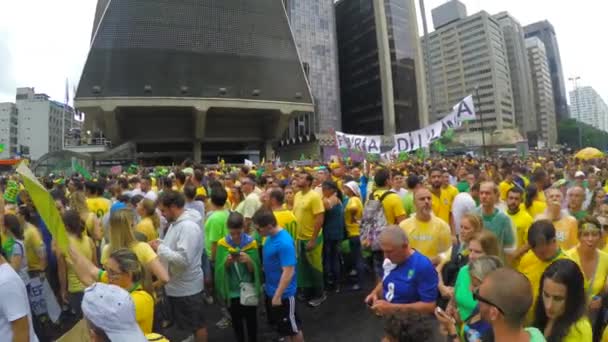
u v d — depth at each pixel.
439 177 6.84
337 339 5.22
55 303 5.24
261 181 9.06
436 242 4.52
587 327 2.51
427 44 73.44
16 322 2.55
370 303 3.84
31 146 118.31
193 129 65.44
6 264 2.64
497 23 131.25
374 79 100.56
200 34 58.53
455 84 132.62
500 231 4.46
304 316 6.05
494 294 1.90
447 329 3.07
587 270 3.42
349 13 109.88
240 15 61.56
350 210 7.23
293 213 6.49
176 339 5.36
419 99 104.19
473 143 85.31
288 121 66.75
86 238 5.17
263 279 5.12
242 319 4.74
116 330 2.25
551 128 164.62
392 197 5.82
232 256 4.57
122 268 2.96
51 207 2.78
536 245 3.41
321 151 74.94
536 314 2.72
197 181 8.11
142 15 55.81
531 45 160.38
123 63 54.34
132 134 63.38
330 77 101.19
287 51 64.75
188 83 57.12
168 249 4.25
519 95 141.75
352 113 110.00
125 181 9.25
